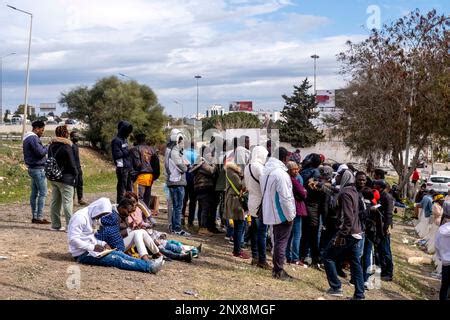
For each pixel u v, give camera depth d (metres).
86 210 8.23
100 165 38.81
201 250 10.27
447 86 29.44
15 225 10.96
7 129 53.03
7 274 7.06
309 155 10.60
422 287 12.33
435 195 17.78
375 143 35.28
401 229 21.09
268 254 10.97
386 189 10.74
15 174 23.50
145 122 48.22
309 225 10.41
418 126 31.17
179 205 11.45
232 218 9.90
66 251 8.73
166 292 7.14
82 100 46.44
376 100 33.50
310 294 8.34
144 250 8.48
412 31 31.08
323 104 76.62
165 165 11.42
